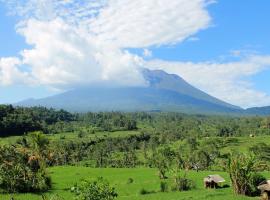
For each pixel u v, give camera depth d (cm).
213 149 16338
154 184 7419
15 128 19200
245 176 5925
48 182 7050
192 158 13788
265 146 14938
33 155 7844
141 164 15400
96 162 16100
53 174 9169
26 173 6794
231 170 6006
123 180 8231
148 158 15325
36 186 6644
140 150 19475
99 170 10169
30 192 6575
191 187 6944
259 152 13800
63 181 7950
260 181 5984
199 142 19162
